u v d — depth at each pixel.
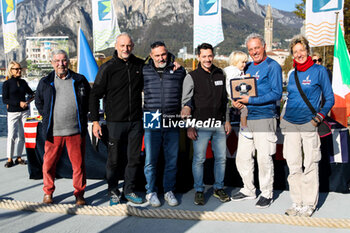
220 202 3.15
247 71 3.02
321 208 2.94
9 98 4.59
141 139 3.06
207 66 2.94
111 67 2.86
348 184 3.38
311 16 6.04
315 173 2.75
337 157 3.27
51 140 3.02
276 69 2.82
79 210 2.89
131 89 2.92
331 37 5.92
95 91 2.94
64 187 3.69
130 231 2.53
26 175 4.22
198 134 3.03
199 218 2.72
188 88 2.96
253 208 2.99
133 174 3.13
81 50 5.73
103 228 2.59
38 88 3.03
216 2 5.86
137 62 2.99
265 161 2.93
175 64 2.97
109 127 2.98
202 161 3.09
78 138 3.05
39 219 2.79
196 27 5.99
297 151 2.78
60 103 2.97
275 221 2.62
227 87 3.09
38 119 4.07
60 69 2.90
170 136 3.04
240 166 3.19
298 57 2.68
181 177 3.45
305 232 2.46
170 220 2.72
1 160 5.07
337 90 5.03
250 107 2.93
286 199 3.18
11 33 8.86
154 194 3.12
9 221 2.75
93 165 3.90
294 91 2.73
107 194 3.44
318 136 2.75
